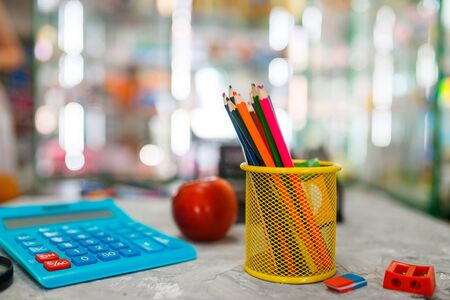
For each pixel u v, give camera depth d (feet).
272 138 1.59
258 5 5.46
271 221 1.58
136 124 5.48
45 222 2.06
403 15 4.18
